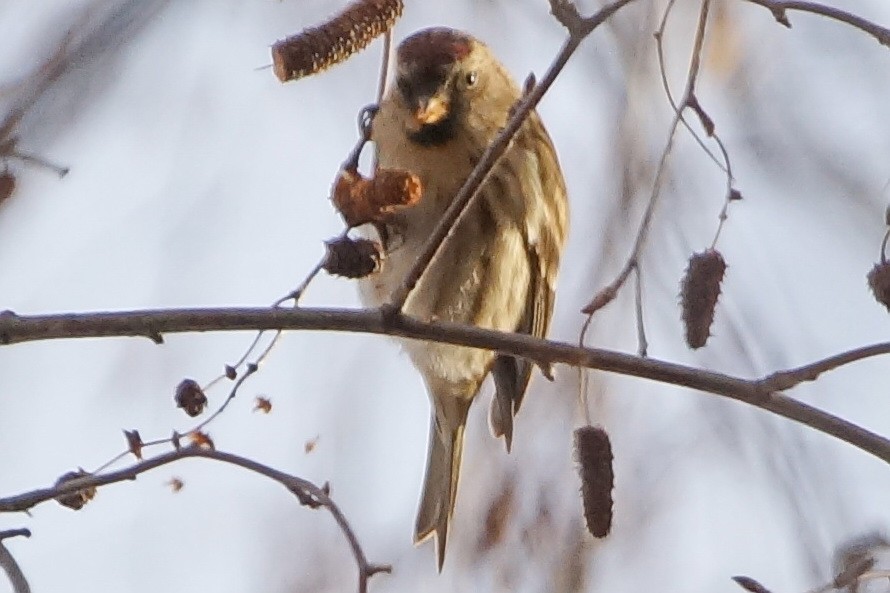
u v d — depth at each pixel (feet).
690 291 19.67
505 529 28.43
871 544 21.21
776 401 18.81
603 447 19.86
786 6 17.78
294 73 18.53
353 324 19.29
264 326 19.03
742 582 19.12
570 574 27.89
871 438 18.63
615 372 19.15
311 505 19.06
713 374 19.07
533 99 18.11
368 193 18.75
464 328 19.49
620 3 17.47
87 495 19.08
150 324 18.85
